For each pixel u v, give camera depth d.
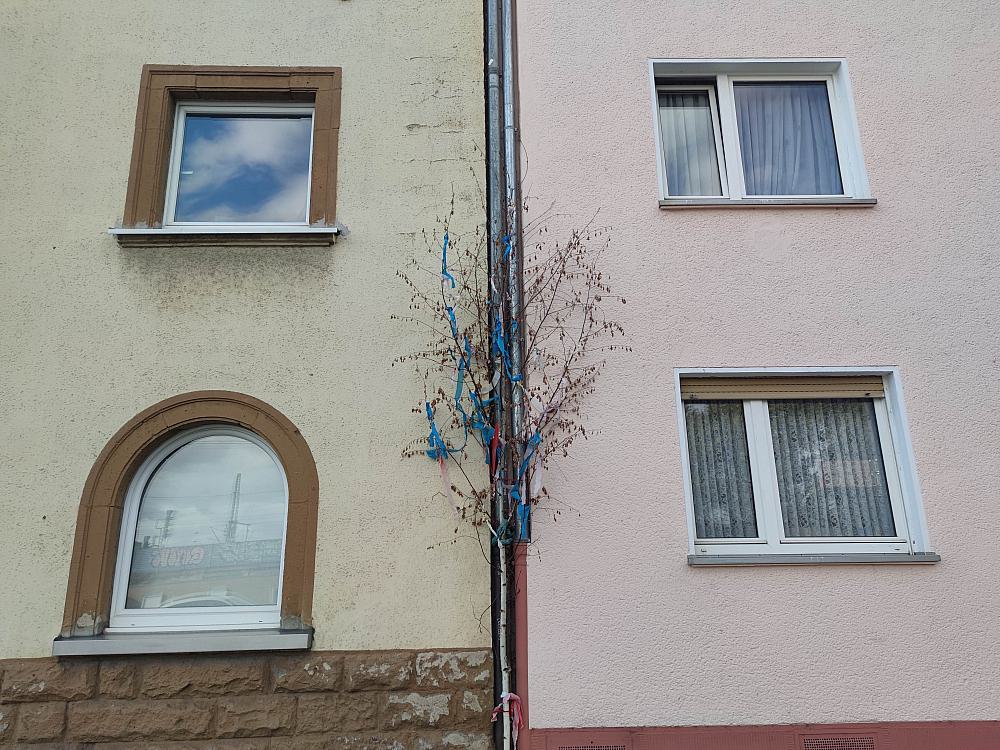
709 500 5.65
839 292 5.88
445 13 6.62
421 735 5.04
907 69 6.45
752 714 5.04
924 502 5.46
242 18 6.54
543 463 5.45
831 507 5.67
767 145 6.56
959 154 6.23
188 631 5.25
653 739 4.98
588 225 6.00
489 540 5.38
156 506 5.60
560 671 5.09
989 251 5.99
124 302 5.79
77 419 5.52
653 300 5.84
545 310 5.77
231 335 5.74
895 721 5.04
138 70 6.36
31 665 5.04
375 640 5.18
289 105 6.56
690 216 6.05
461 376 5.61
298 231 5.90
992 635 5.20
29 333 5.68
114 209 6.02
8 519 5.30
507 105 6.31
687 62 6.45
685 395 5.75
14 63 6.30
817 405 5.89
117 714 4.98
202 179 6.46
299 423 5.57
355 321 5.80
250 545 5.54
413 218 6.06
